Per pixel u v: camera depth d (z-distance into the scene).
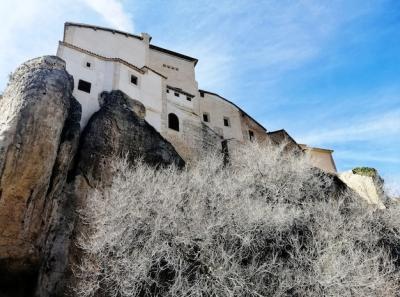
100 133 18.17
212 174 19.00
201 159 23.77
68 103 17.06
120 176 16.64
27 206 13.77
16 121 14.45
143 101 23.50
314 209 17.50
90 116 20.08
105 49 26.03
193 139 25.33
